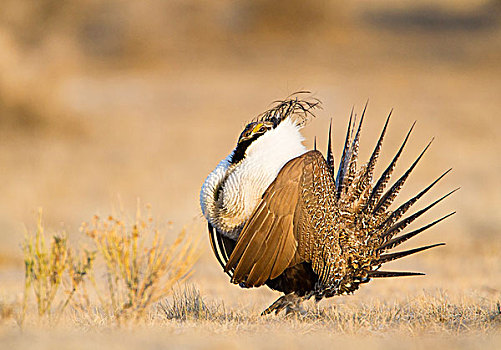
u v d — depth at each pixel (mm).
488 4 122250
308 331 16156
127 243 17859
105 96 82312
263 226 16625
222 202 17234
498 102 78188
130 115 75500
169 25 106500
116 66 96438
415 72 92188
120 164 58594
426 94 81875
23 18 74688
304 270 17828
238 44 106750
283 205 16672
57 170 56500
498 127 69625
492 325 16969
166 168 57625
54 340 14258
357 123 70812
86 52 97812
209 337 15109
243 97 82438
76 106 76625
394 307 19781
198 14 109062
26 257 17422
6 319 16938
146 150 63438
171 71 95000
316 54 102125
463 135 67438
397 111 75062
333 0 114625
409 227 43375
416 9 125375
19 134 67062
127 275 17734
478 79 88500
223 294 23922
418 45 105812
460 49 102938
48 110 69000
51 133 67562
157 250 18609
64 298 21266
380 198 19750
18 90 68188
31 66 70875
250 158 17156
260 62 99312
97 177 54562
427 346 14273
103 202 47625
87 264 18172
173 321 17719
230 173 17328
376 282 26469
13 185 51656
